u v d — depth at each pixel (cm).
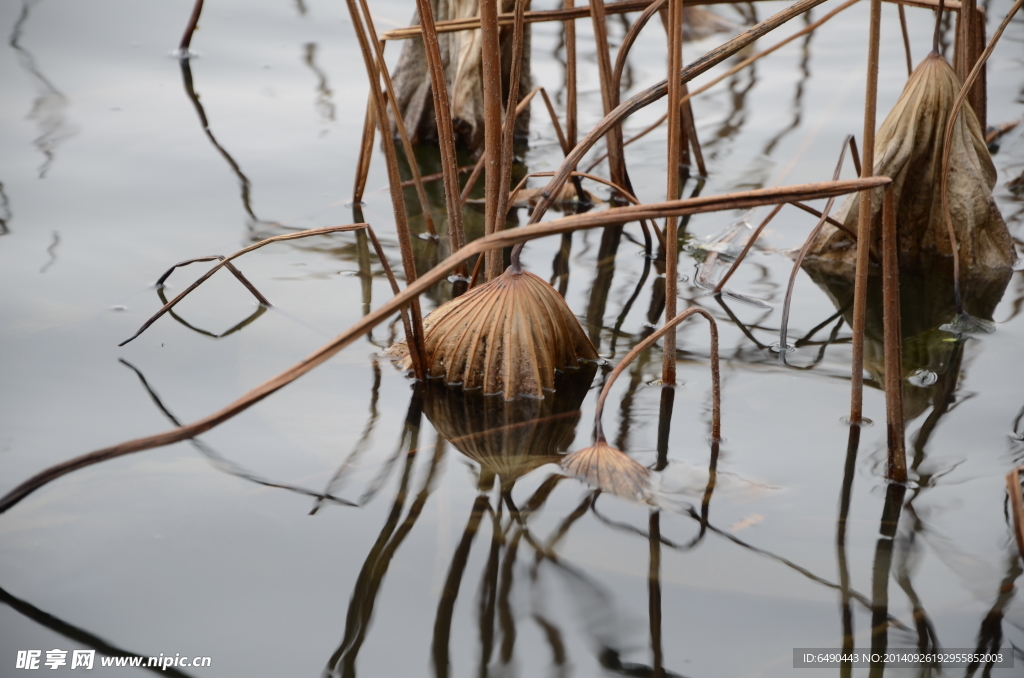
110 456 597
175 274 623
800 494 605
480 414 611
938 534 602
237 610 598
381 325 619
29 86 651
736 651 596
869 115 602
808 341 619
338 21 799
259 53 721
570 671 595
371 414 610
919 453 607
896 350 603
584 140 608
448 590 599
